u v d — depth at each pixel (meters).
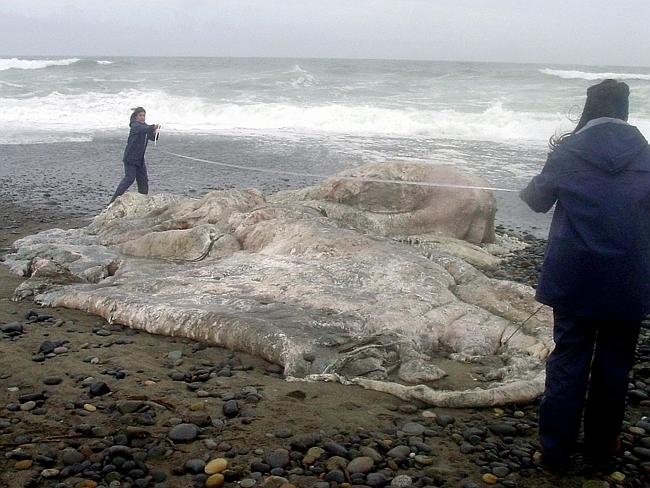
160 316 5.88
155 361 5.22
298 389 4.70
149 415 4.14
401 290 6.11
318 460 3.69
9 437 3.83
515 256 9.20
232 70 44.97
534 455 3.92
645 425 4.40
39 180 14.55
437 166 9.20
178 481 3.44
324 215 8.10
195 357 5.35
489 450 3.97
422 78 36.56
